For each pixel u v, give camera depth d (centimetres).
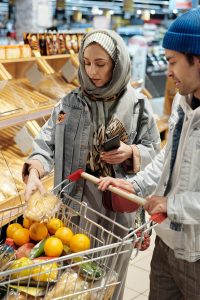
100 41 180
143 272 321
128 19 782
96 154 198
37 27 459
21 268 125
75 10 666
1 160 295
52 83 381
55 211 161
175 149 159
